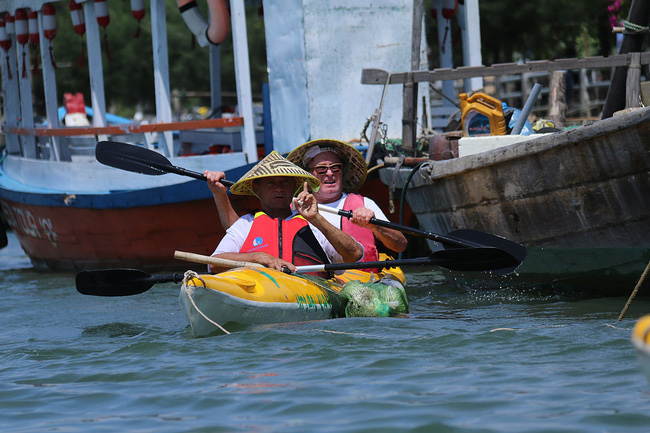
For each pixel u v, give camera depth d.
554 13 57.94
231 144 39.66
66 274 37.25
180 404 13.25
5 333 20.97
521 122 26.12
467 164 23.58
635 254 21.53
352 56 32.50
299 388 13.79
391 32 33.09
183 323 21.55
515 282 24.70
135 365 16.03
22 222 40.31
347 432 11.50
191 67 92.00
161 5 33.81
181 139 45.84
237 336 18.02
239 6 31.95
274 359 15.91
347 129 32.56
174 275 20.16
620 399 12.33
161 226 33.38
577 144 21.28
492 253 20.23
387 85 31.28
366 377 14.31
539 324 18.78
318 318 19.78
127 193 33.12
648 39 56.59
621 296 23.02
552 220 22.59
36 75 43.59
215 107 48.59
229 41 71.44
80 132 36.16
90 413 13.03
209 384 14.33
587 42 68.06
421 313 21.56
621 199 21.19
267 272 19.53
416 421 11.80
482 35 62.06
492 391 13.12
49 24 38.53
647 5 26.83
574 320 19.31
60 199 35.72
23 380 15.34
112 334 20.09
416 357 15.66
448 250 20.27
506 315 20.70
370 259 22.64
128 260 35.31
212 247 33.34
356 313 20.28
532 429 11.25
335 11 32.09
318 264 20.31
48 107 39.28
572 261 22.78
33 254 40.88
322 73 32.03
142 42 89.62
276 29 32.44
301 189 21.66
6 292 30.67
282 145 32.84
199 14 36.81
